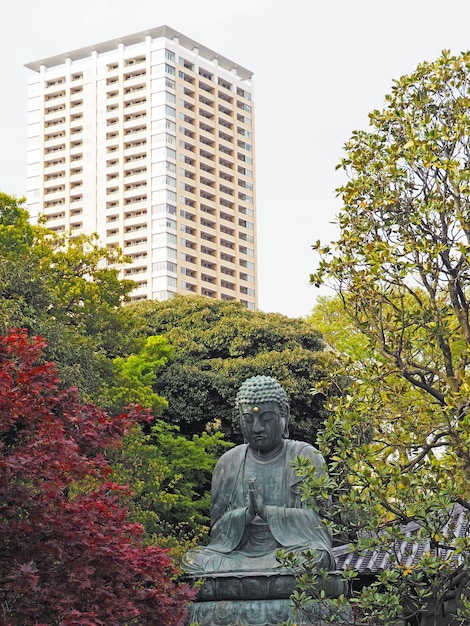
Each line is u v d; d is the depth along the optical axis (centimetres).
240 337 3800
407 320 1772
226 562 1805
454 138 1792
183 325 3988
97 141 11925
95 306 3472
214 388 3588
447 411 1644
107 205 11712
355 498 1577
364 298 1786
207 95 12138
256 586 1734
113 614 1495
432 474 1688
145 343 3609
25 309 2616
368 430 1767
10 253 3058
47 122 12306
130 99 11812
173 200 11494
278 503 1855
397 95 1927
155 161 11519
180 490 2942
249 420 1888
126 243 11525
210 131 12131
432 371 1783
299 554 1741
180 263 11431
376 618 1647
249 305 12206
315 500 1686
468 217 1752
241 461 1919
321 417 3556
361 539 1588
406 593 1622
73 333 2906
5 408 1512
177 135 11681
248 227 12375
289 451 1905
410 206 1805
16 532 1485
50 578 1479
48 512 1531
